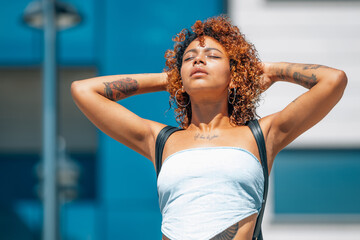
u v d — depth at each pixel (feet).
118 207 39.40
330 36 38.01
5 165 45.01
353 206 36.99
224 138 10.11
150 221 39.24
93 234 40.09
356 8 38.11
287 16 38.27
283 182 37.32
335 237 36.76
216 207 9.48
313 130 37.47
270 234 36.91
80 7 41.14
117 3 40.86
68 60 41.09
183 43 11.19
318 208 37.06
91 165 44.16
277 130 10.25
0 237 43.60
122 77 11.45
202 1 39.81
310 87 10.55
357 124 37.37
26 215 43.96
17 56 42.22
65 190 33.04
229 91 10.61
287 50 38.17
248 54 10.93
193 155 9.84
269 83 11.27
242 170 9.64
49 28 32.55
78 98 11.07
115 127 10.91
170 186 9.77
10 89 45.27
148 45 40.52
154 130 10.73
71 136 44.42
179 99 11.19
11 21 42.22
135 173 39.45
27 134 45.39
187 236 9.43
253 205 9.74
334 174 37.19
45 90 32.35
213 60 10.44
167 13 40.29
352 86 37.63
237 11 38.63
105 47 40.86
